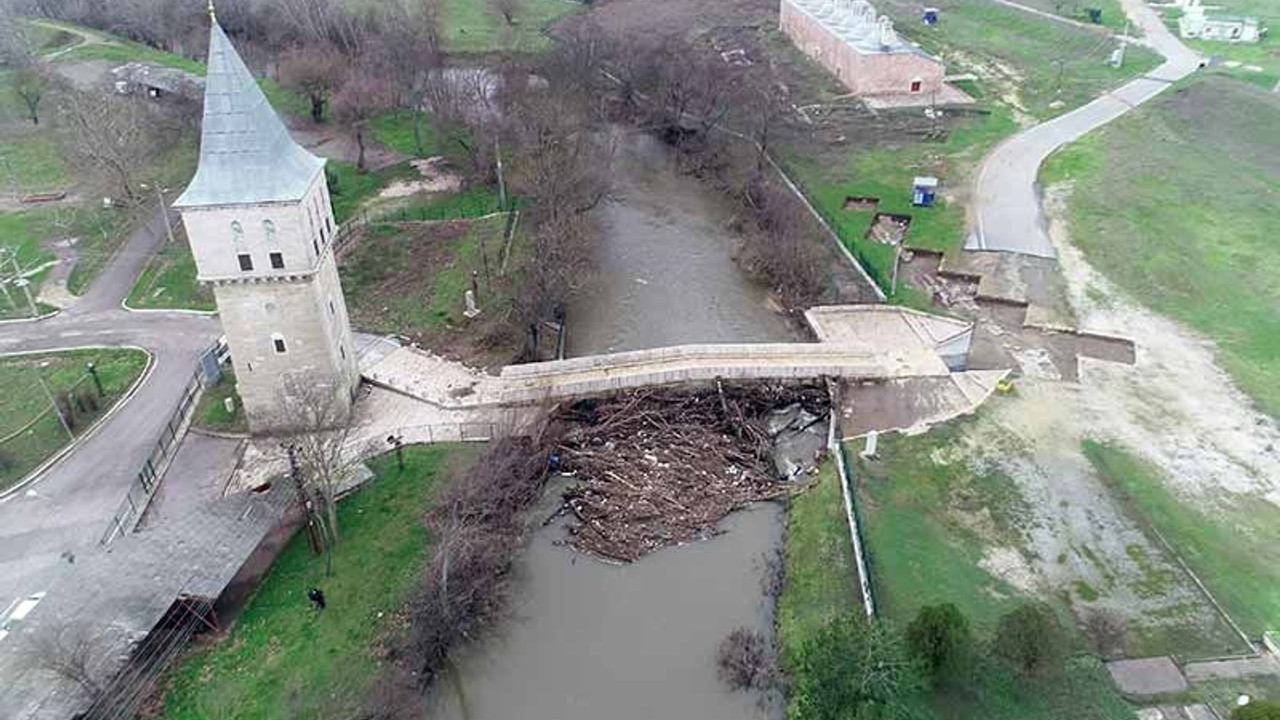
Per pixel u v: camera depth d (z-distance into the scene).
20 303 80.81
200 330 76.25
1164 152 103.69
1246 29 138.00
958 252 86.88
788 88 130.88
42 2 159.25
